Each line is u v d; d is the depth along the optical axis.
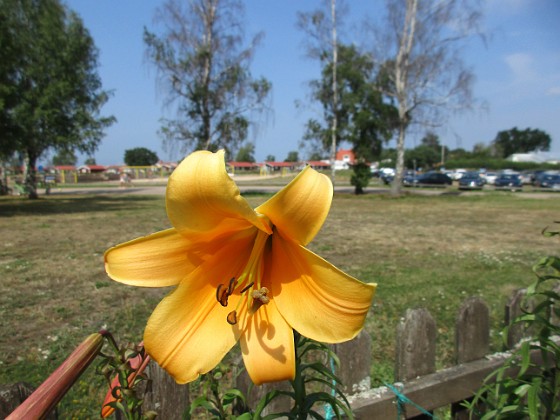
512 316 2.55
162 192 31.36
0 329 3.99
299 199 0.89
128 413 0.99
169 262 0.99
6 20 15.45
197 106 23.53
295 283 1.01
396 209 17.47
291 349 0.98
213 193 0.89
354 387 2.07
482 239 9.49
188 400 1.79
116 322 4.14
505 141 101.31
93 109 22.83
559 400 1.54
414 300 4.84
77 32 21.45
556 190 32.88
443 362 3.35
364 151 25.66
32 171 23.95
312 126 25.88
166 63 22.44
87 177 57.69
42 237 9.49
